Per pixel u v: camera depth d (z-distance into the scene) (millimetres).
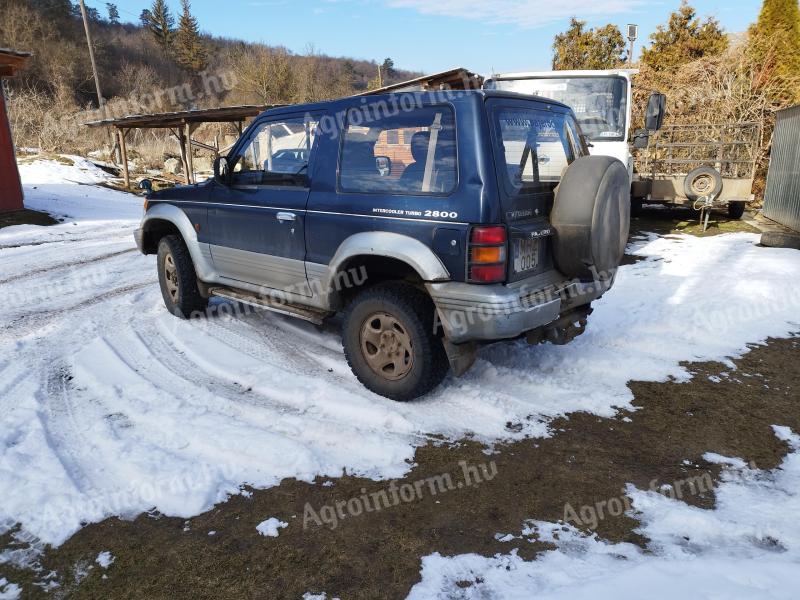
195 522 2672
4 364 4477
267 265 4527
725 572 2232
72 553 2477
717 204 12453
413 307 3596
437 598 2207
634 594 2119
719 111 14906
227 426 3469
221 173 4891
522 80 8758
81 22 76750
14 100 29625
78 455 3184
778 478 3035
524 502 2824
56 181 18625
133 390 3984
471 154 3318
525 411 3725
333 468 3098
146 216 5613
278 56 52125
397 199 3590
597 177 3557
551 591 2197
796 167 10445
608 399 3910
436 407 3756
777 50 15852
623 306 5887
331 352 4785
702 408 3818
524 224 3504
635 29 20750
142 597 2236
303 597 2232
